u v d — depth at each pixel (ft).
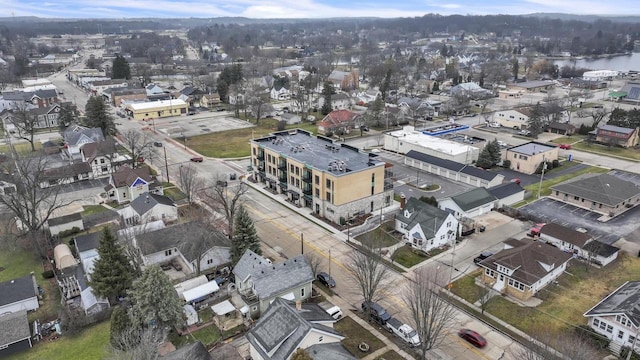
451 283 173.27
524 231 216.95
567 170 311.06
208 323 152.87
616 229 219.82
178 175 295.89
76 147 333.21
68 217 219.41
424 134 376.89
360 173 228.63
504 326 148.15
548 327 146.41
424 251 197.26
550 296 163.94
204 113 510.99
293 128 440.04
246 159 339.98
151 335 126.72
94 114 377.09
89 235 200.03
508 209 238.07
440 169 301.63
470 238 210.79
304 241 208.85
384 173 242.99
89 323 152.76
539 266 167.43
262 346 124.16
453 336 143.33
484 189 245.45
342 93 558.56
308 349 122.11
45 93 512.63
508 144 369.50
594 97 581.12
